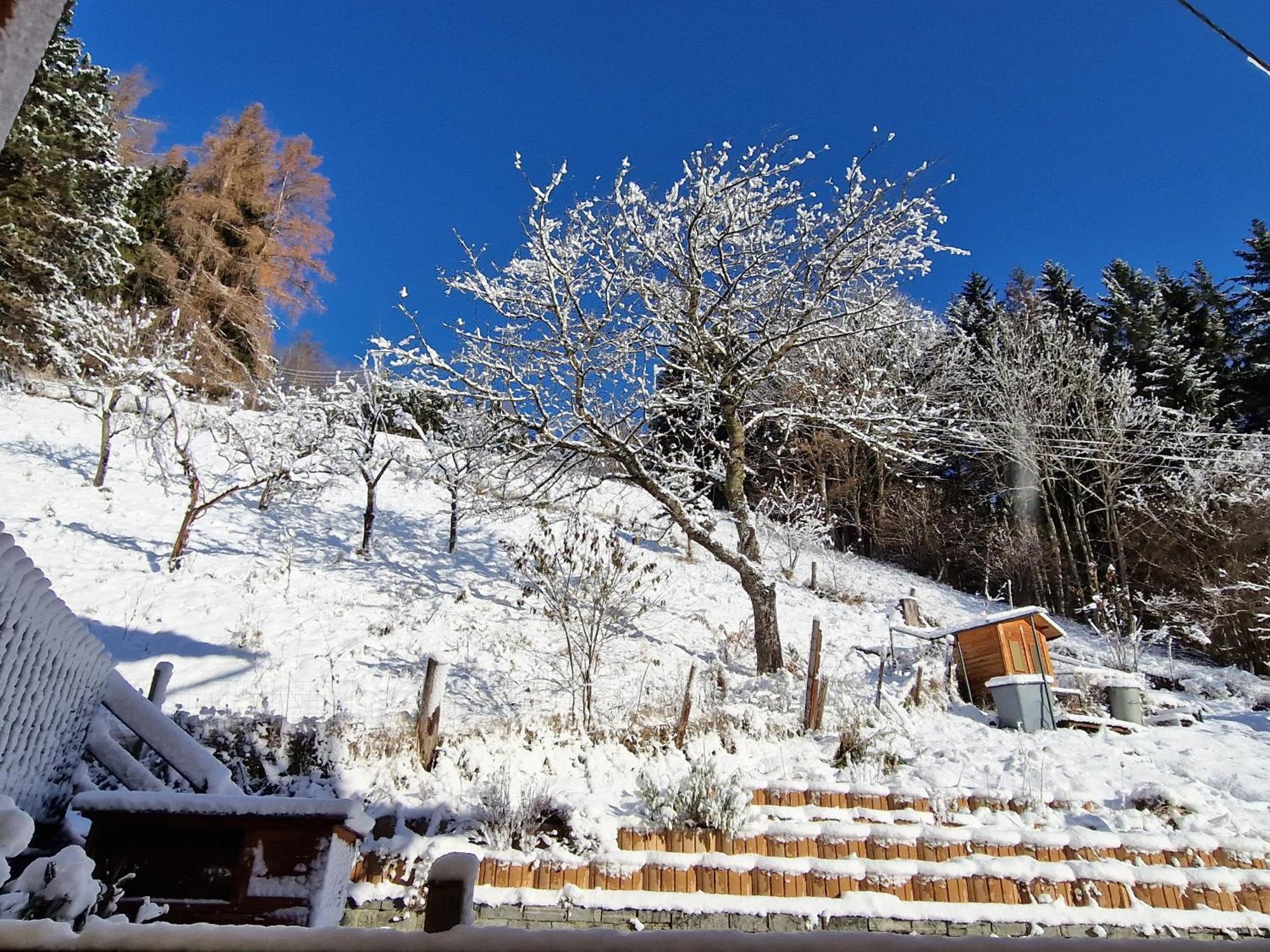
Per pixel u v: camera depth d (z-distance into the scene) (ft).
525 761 22.71
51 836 14.37
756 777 22.22
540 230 39.40
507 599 45.50
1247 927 16.62
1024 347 81.66
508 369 40.47
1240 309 95.04
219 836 13.29
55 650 14.32
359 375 60.59
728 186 41.45
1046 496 79.36
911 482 91.04
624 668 37.29
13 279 56.80
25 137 56.03
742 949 4.32
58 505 43.70
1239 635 54.44
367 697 30.91
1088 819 20.49
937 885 17.62
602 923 16.98
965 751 26.03
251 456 51.65
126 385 50.62
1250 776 24.09
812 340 43.96
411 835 18.30
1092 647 54.08
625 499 59.11
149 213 87.20
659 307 45.32
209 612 36.11
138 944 4.50
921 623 53.21
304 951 4.41
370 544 51.19
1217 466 66.23
